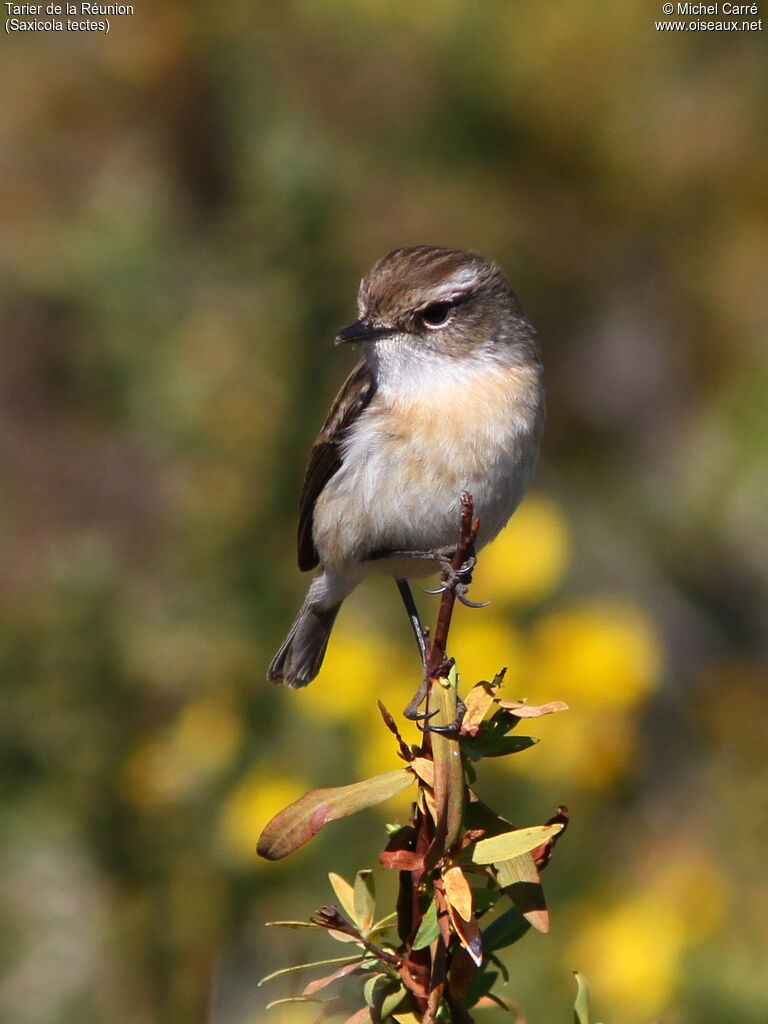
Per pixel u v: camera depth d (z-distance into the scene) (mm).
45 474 12102
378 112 12938
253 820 9531
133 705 10109
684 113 12680
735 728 11633
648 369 13547
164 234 11992
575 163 12984
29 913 9602
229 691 10281
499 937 4430
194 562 10734
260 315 11141
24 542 11664
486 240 12727
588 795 10188
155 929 9586
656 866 10117
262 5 13047
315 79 12930
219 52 13055
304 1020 8273
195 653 10266
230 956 9453
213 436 10969
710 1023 8820
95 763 9781
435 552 7809
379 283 7887
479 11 12562
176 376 11289
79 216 12484
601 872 10109
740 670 12938
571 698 10297
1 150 13016
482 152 12992
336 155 12242
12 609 10203
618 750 10258
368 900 4504
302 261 11234
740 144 12672
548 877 10023
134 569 11398
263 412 10922
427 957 4332
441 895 4160
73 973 9547
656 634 12391
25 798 9703
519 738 4430
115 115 13250
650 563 13609
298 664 8938
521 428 7734
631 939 9109
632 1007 8883
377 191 12656
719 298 13180
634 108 12727
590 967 9203
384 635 10930
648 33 12500
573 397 13695
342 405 8156
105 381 12195
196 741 9969
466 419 7586
